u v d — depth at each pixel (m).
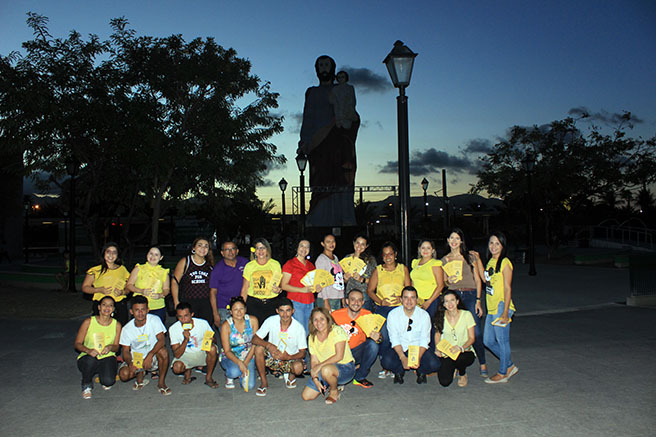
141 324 6.07
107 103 14.16
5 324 10.66
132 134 13.97
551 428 4.62
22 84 13.05
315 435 4.59
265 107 16.03
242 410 5.29
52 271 18.77
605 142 25.03
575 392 5.62
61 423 4.95
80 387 6.18
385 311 6.72
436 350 5.95
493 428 4.66
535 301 12.84
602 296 13.44
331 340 5.59
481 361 6.39
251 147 16.25
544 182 24.84
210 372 6.16
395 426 4.77
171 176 15.63
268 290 6.93
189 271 7.06
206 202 17.84
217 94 15.02
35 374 6.77
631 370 6.47
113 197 16.77
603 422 4.74
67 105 13.48
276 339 6.10
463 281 6.55
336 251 23.08
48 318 11.34
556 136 26.02
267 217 44.06
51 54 13.61
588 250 32.03
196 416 5.12
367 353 5.98
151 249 6.96
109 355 5.98
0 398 5.74
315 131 23.44
